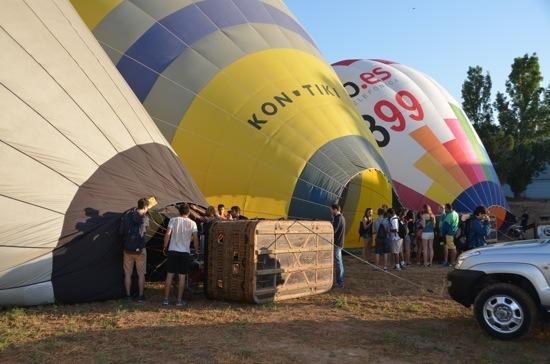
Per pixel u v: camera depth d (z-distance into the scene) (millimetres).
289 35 14547
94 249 8672
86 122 9125
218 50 13062
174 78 12539
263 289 8727
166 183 9922
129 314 7887
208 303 8773
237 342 6461
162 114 12305
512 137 43062
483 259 7043
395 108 20703
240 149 12320
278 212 12195
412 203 19609
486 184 21141
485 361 5875
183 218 8680
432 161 20203
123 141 9594
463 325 7559
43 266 8250
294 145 12531
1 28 8578
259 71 13133
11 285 8078
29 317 7633
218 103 12508
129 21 12891
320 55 15328
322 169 12516
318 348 6273
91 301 8664
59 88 8938
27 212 8156
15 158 8148
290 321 7629
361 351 6184
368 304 8984
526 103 44250
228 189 12188
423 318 8000
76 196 8648
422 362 5832
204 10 13602
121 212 9031
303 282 9461
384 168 14117
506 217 21922
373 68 22078
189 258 8688
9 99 8281
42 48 9000
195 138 12258
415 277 12266
